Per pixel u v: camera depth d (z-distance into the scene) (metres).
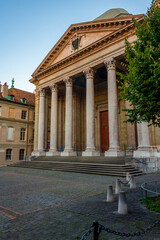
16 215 6.37
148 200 7.42
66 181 12.98
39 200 8.20
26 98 43.81
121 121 28.28
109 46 22.36
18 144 39.03
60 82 28.97
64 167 19.84
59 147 34.06
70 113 26.33
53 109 28.81
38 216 6.19
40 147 29.92
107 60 22.17
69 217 5.97
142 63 7.79
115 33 21.23
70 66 26.81
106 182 12.06
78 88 34.81
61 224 5.44
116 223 5.30
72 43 27.25
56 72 29.03
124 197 6.25
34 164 24.41
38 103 33.22
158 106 7.88
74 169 18.36
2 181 13.68
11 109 39.00
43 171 19.58
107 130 31.17
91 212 6.35
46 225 5.42
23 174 17.91
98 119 32.28
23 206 7.39
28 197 8.78
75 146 32.34
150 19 8.41
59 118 35.03
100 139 31.61
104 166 17.06
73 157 23.00
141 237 4.49
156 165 16.84
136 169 15.78
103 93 32.22
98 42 22.84
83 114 34.66
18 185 11.96
